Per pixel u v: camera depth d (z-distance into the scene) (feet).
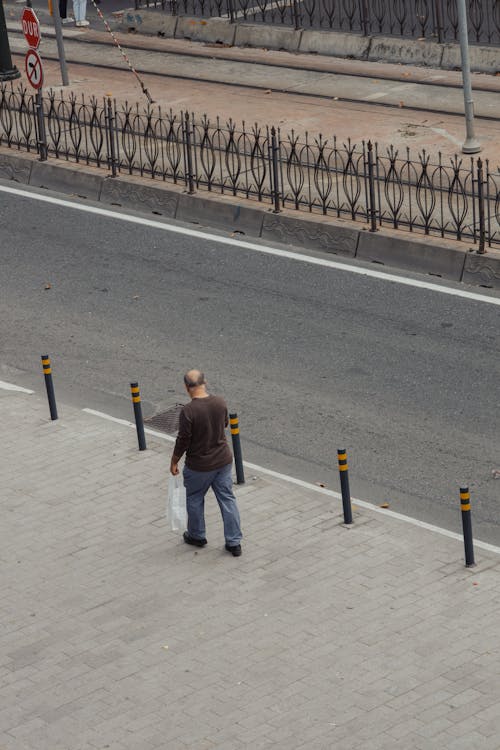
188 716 98.89
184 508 122.62
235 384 156.15
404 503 130.72
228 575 118.52
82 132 245.86
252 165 203.21
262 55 284.20
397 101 246.88
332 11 283.79
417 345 161.89
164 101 258.37
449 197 184.75
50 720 99.71
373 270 185.26
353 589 114.73
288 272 186.19
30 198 221.66
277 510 129.08
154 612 113.50
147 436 145.69
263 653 106.22
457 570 116.67
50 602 116.16
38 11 325.83
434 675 101.50
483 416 144.97
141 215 211.61
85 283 186.80
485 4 296.51
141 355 165.37
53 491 135.13
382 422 145.79
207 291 181.57
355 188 209.77
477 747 92.63
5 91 248.11
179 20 301.63
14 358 167.43
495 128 227.81
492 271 177.47
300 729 96.17
